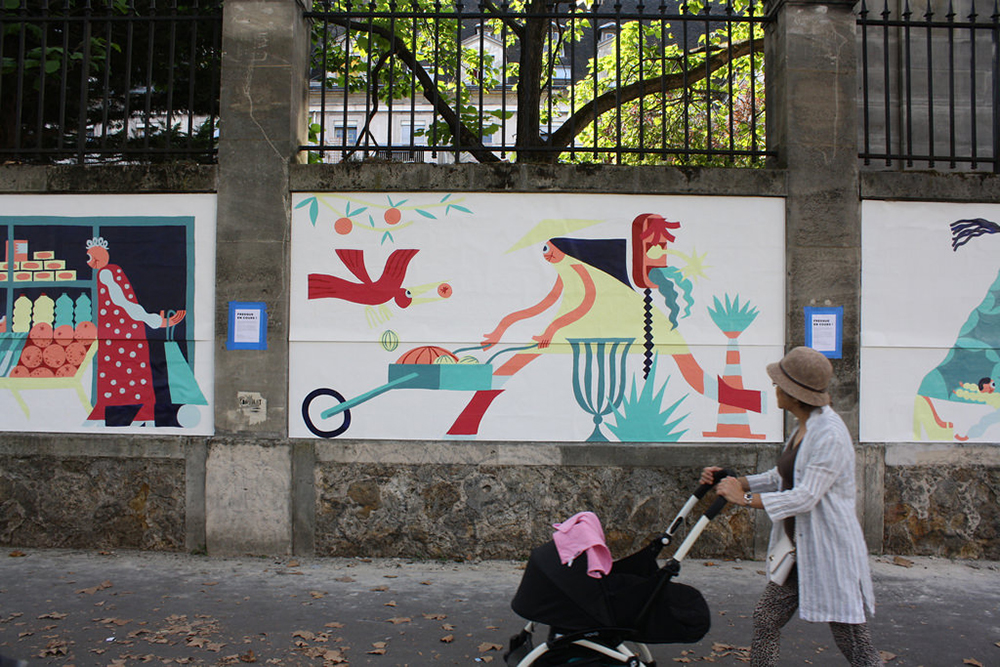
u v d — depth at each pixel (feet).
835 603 10.15
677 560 10.99
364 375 18.45
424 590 16.20
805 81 18.61
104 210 18.86
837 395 18.42
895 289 18.70
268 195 18.54
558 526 11.67
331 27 31.91
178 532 18.51
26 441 18.69
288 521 18.26
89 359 18.83
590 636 11.02
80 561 17.80
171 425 18.63
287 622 14.39
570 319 18.47
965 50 22.54
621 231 18.51
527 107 24.84
